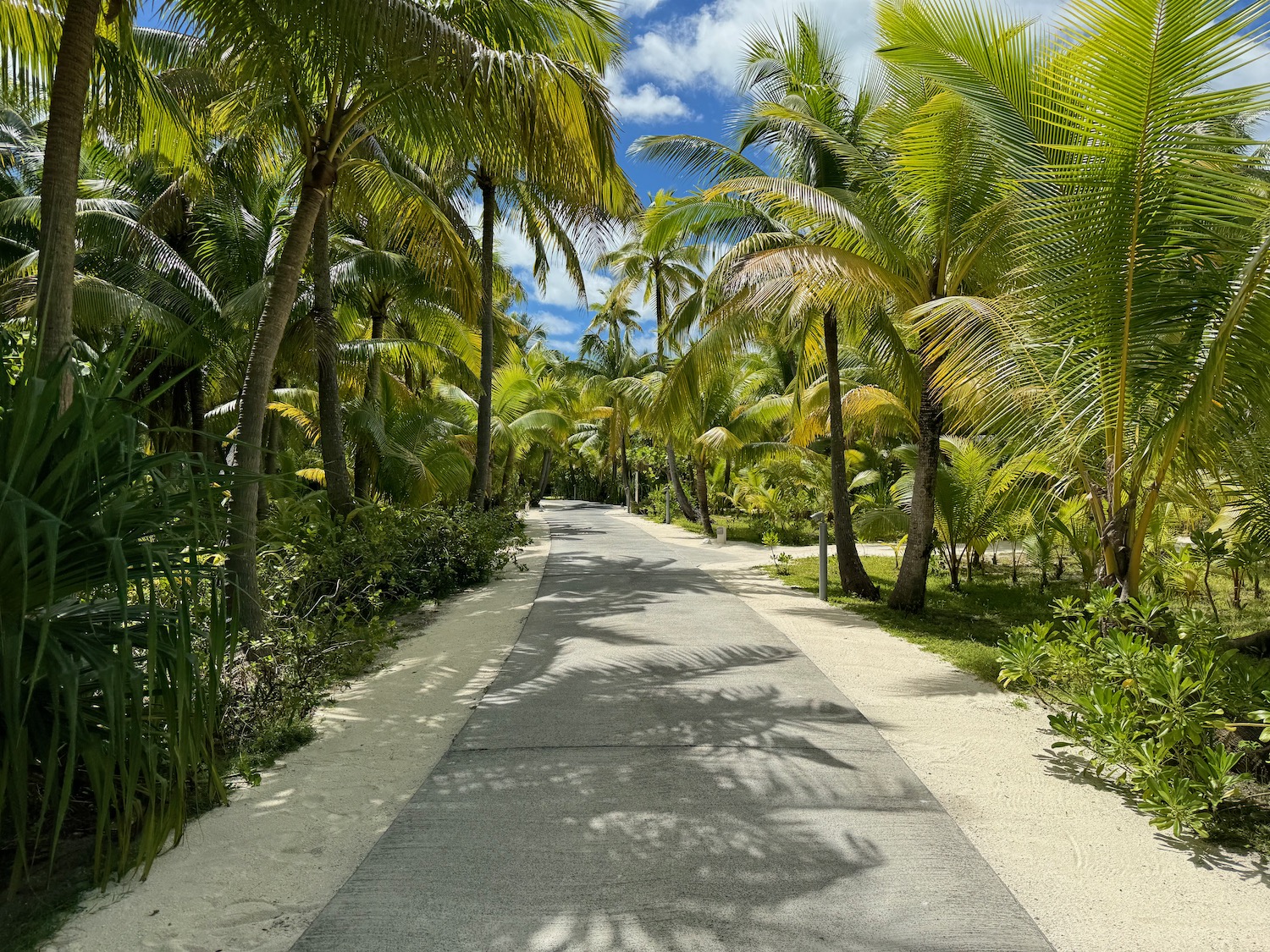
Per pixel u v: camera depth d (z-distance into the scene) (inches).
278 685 193.8
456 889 114.6
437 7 256.8
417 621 346.3
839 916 107.2
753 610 367.6
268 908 109.7
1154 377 199.2
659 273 981.8
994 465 446.6
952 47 293.7
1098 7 179.8
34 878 117.6
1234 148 205.2
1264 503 297.0
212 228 552.4
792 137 445.1
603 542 786.2
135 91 268.4
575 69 243.4
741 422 861.2
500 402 942.4
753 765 165.3
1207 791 135.6
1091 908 109.7
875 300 374.3
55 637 111.2
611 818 138.8
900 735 185.6
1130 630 203.0
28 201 503.5
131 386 128.6
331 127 277.4
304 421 613.9
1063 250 210.2
